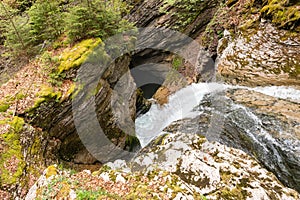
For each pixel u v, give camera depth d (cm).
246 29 816
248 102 582
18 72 705
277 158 461
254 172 445
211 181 428
